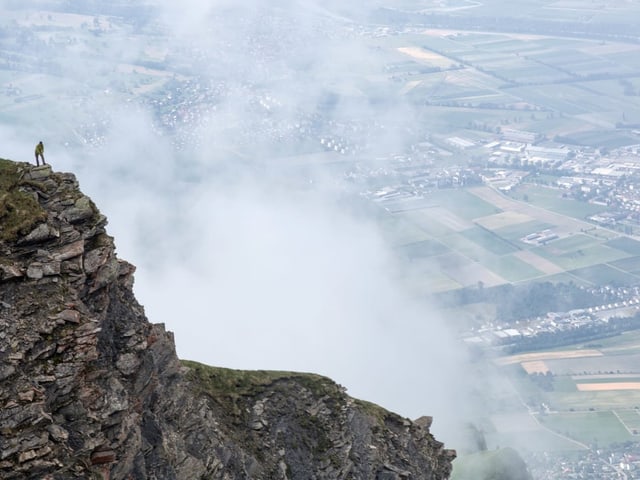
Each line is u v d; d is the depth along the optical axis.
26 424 55.66
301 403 110.88
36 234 62.84
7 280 60.41
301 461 105.69
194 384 103.88
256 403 107.25
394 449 117.81
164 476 71.88
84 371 60.84
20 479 54.38
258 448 103.06
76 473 56.53
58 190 67.12
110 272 66.50
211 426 88.25
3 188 65.00
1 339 57.94
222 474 83.69
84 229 66.19
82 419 59.31
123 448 63.03
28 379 57.25
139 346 68.88
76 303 61.34
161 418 76.75
